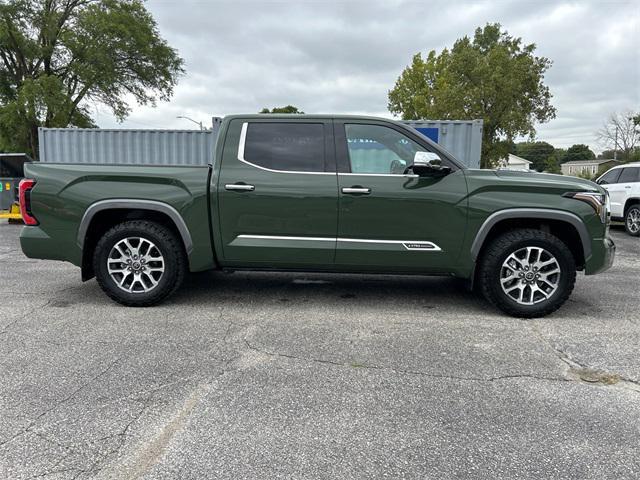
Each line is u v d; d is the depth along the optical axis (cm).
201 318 437
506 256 435
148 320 430
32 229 459
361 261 448
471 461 229
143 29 2780
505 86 2359
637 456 233
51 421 259
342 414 270
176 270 461
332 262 451
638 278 630
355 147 449
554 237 432
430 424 261
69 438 244
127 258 460
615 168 1229
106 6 2659
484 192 433
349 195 436
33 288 543
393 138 449
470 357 352
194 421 261
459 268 445
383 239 442
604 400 288
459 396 293
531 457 232
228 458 229
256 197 441
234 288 548
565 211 428
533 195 431
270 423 260
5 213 1341
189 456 230
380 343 379
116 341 377
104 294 516
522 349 368
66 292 525
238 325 419
